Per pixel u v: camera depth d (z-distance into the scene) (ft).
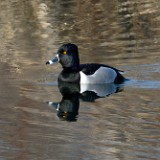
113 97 49.47
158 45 64.90
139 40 67.72
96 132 40.75
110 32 72.18
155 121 42.57
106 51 63.98
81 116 44.68
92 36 70.95
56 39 70.59
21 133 40.86
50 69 59.36
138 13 79.87
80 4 85.35
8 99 49.65
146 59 59.72
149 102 47.29
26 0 87.45
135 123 42.32
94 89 52.90
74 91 52.19
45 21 78.59
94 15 80.18
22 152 37.14
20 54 64.85
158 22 75.20
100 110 45.96
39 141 39.24
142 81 53.42
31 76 56.95
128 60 59.82
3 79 56.03
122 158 35.60
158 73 55.31
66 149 37.45
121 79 54.19
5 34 73.77
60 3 85.87
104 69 54.60
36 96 50.49
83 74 54.80
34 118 44.45
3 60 62.85
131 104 47.06
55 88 53.11
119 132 40.52
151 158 35.40
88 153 36.65
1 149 37.78
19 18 80.07
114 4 84.99
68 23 77.15
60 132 40.93
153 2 85.35
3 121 43.88
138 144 37.93
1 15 81.61
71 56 55.01
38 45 68.23
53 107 47.29
